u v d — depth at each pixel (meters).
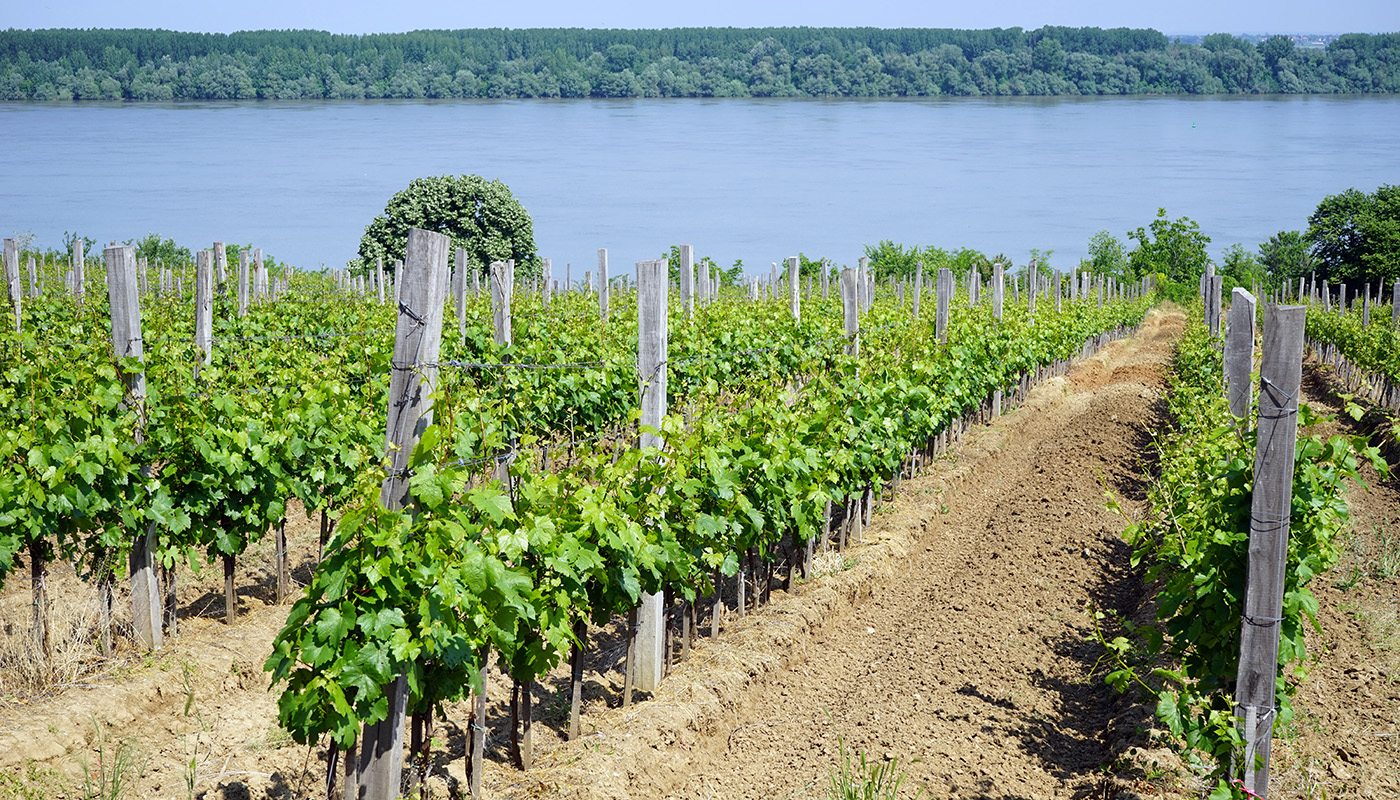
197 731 6.47
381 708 4.54
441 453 4.89
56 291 20.58
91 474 6.66
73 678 6.71
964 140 179.38
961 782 6.18
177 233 73.00
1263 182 125.62
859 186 120.75
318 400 8.38
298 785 5.90
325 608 4.61
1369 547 10.25
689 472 6.99
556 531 5.53
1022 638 8.52
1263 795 5.29
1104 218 97.12
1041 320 21.94
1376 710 6.73
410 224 38.91
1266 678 5.21
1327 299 37.47
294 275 31.86
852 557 9.93
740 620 8.36
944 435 14.97
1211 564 5.50
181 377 8.09
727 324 15.42
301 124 182.38
